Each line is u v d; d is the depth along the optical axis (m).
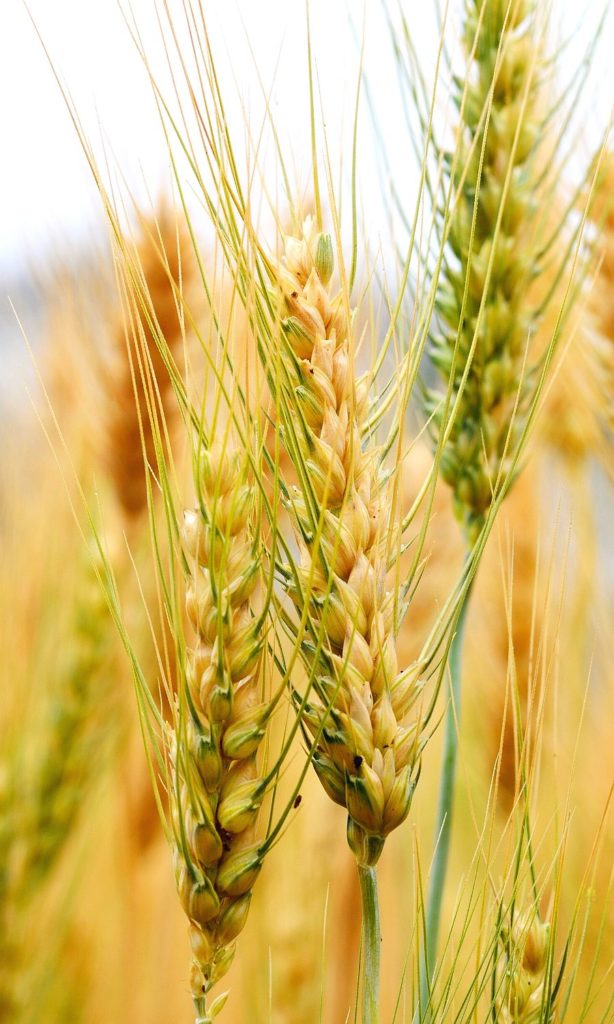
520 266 0.43
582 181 0.44
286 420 0.36
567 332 0.46
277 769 0.36
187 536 0.37
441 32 0.36
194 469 0.36
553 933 0.37
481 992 0.37
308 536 0.36
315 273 0.36
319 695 0.37
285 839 0.49
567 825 0.38
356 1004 0.37
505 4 0.43
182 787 0.37
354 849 0.36
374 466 0.37
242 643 0.36
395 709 0.37
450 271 0.43
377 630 0.36
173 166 0.35
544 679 0.38
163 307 0.49
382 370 0.39
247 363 0.36
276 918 0.48
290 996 0.48
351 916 0.49
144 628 0.51
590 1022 0.46
